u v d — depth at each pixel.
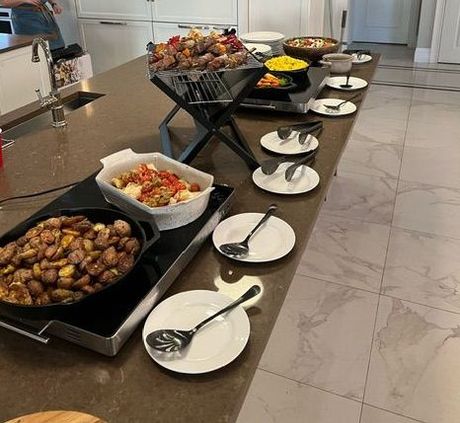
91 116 1.87
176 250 1.01
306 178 1.37
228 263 1.04
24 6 3.89
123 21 4.45
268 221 1.17
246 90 1.37
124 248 0.91
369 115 4.18
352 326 2.05
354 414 1.69
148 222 0.99
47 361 0.82
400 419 1.67
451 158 3.41
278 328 2.05
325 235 2.62
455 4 5.23
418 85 4.88
